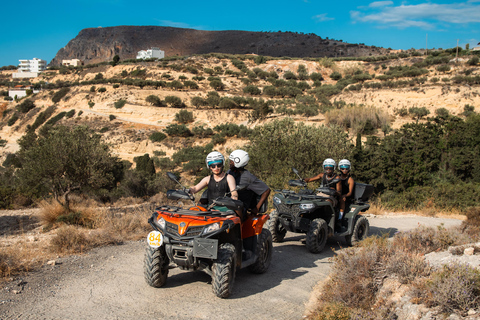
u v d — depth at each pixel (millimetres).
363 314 3988
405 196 17812
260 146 16969
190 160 55688
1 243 7898
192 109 82938
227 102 82312
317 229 7285
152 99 86188
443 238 6355
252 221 5590
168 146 66438
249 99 84125
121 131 75188
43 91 107875
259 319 4262
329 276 5508
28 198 17594
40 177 12805
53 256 6594
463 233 7609
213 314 4332
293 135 16672
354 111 55219
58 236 7211
